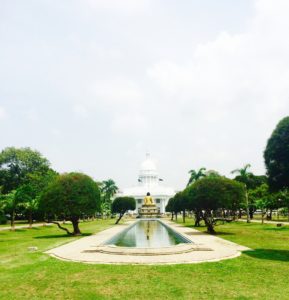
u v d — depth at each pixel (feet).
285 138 87.45
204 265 70.90
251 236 137.80
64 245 109.70
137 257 80.64
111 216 444.14
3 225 258.98
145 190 579.48
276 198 248.73
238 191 159.22
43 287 55.16
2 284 57.36
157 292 51.57
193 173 276.00
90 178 160.97
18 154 318.86
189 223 260.01
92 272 65.05
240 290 52.24
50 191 153.89
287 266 70.13
